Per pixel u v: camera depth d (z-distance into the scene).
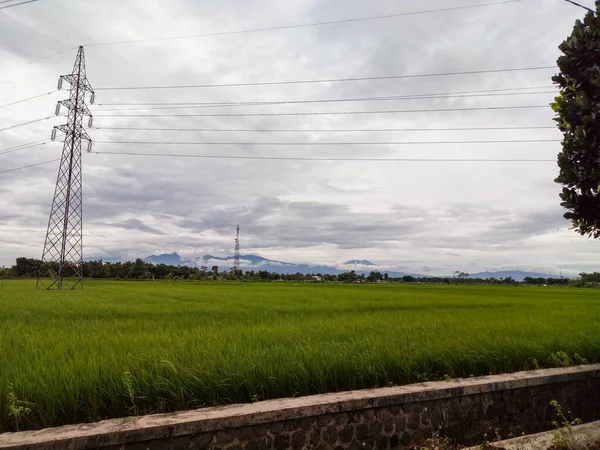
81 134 36.78
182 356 5.62
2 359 5.67
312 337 7.95
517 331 9.10
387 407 4.71
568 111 4.36
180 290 34.91
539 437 4.33
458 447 5.05
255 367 5.10
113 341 7.22
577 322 11.66
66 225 36.28
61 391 4.24
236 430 3.95
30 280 63.28
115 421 3.76
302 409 4.21
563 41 4.45
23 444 3.26
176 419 3.79
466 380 5.45
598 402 6.23
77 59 36.41
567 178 4.43
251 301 21.59
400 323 10.80
